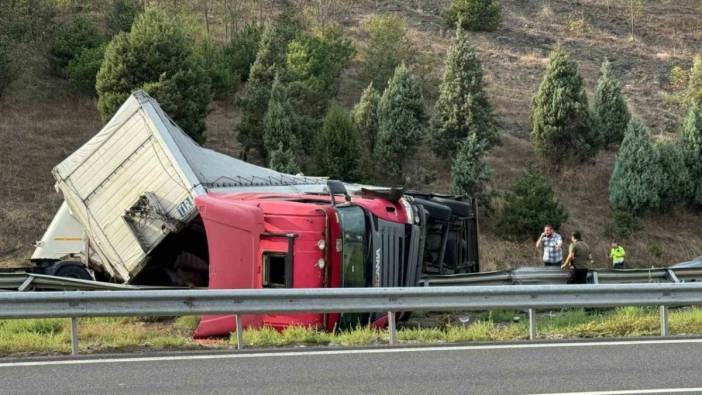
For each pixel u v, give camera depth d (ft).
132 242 73.87
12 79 156.35
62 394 34.47
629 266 136.56
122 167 75.46
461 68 154.61
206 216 60.13
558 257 85.71
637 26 252.21
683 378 37.81
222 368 39.60
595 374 38.52
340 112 142.72
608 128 167.94
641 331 51.39
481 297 49.11
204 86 141.49
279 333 51.98
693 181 153.69
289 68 156.76
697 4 273.95
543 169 159.22
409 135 147.64
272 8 221.25
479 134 152.35
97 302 44.80
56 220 82.89
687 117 156.97
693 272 77.61
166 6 188.85
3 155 135.44
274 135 141.79
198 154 76.74
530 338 49.24
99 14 199.93
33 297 43.75
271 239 58.44
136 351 44.83
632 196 147.33
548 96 158.81
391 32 184.03
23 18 169.99
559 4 267.39
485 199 141.59
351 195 69.51
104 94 137.59
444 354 43.21
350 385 36.19
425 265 79.00
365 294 47.73
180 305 46.14
